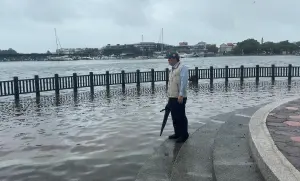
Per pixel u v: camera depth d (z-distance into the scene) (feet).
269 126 19.35
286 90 65.00
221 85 77.61
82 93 65.72
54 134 28.27
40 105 49.24
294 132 17.84
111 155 21.52
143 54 572.10
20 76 138.51
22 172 18.75
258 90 65.26
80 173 18.38
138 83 79.92
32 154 22.29
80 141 25.49
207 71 96.73
